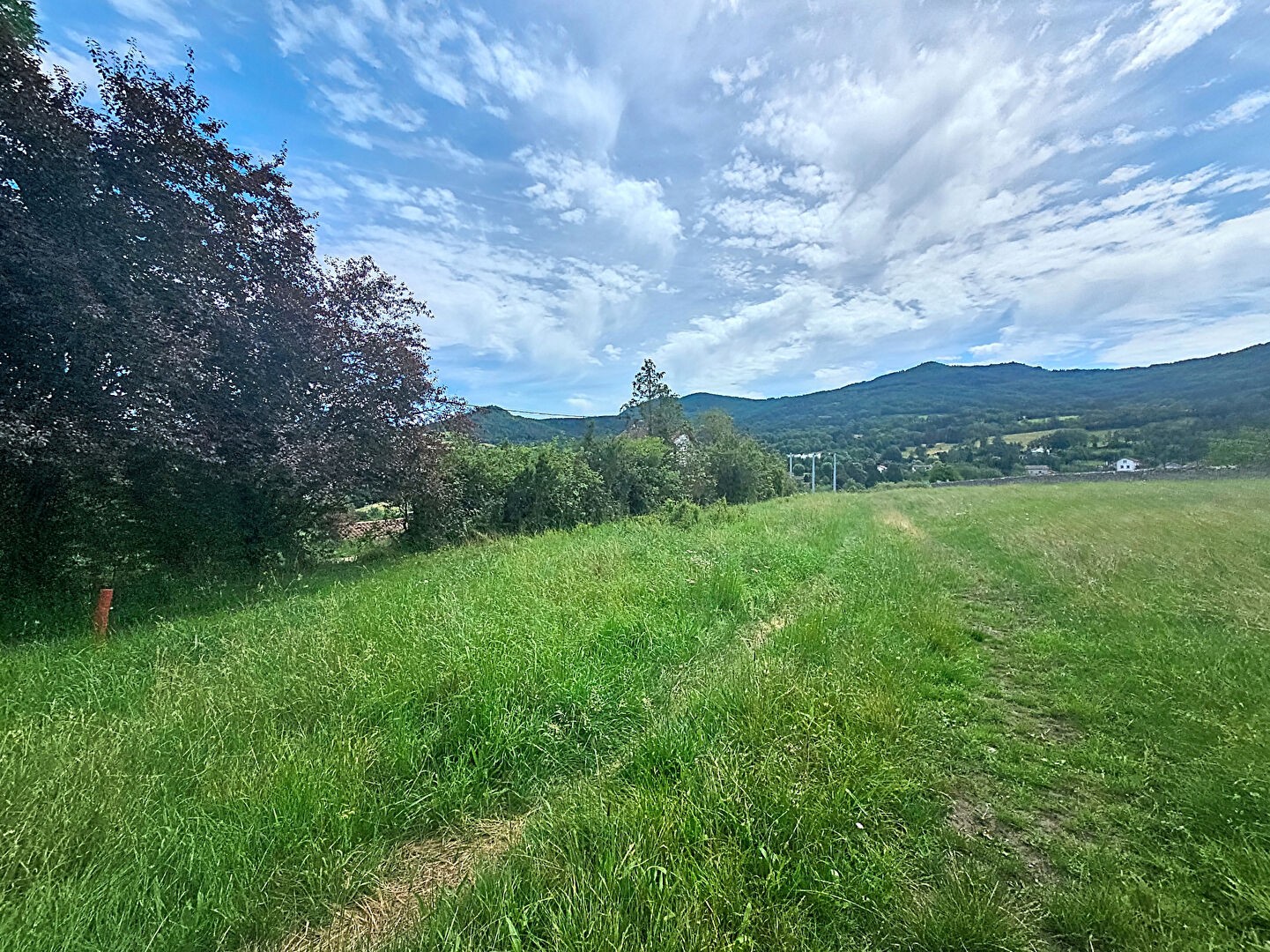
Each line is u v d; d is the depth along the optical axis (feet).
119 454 22.95
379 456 36.37
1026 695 13.19
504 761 10.11
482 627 15.15
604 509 65.41
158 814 8.21
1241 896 6.66
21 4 26.32
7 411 19.27
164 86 28.40
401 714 11.06
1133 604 18.94
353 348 36.91
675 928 5.96
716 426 141.08
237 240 31.68
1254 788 8.60
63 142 21.84
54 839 7.45
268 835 7.89
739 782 8.50
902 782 9.02
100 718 11.08
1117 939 6.26
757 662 13.58
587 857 7.32
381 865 7.86
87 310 20.10
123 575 27.71
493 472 51.44
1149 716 11.50
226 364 29.73
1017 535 37.96
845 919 6.52
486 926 6.29
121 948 6.25
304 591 25.89
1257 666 13.33
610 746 11.04
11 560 23.84
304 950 6.64
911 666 14.33
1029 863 7.63
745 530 40.75
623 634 16.31
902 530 47.16
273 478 30.76
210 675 13.20
